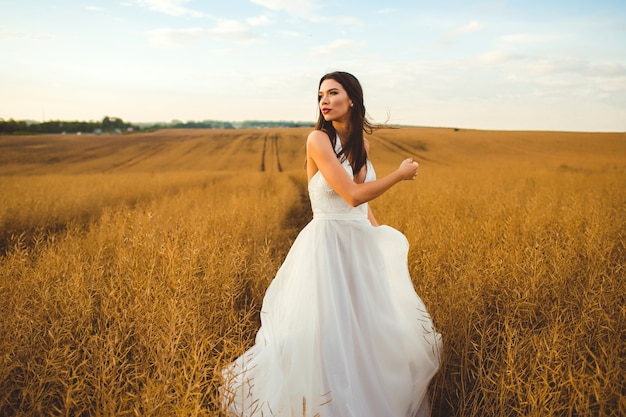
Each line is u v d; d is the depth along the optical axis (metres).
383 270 2.60
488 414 2.33
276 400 2.27
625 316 2.71
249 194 15.31
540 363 2.41
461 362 2.68
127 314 2.92
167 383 2.06
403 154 56.44
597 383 2.03
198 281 3.50
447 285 3.54
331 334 2.29
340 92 2.46
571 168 36.09
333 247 2.48
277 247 6.88
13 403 2.37
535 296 3.32
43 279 3.50
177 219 6.44
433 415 2.69
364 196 2.31
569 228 5.73
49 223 9.00
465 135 71.50
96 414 2.00
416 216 7.23
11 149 58.31
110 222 7.25
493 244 4.93
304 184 23.52
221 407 2.06
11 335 2.67
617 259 4.58
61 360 2.47
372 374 2.36
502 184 16.70
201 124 143.88
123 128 116.25
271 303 2.72
